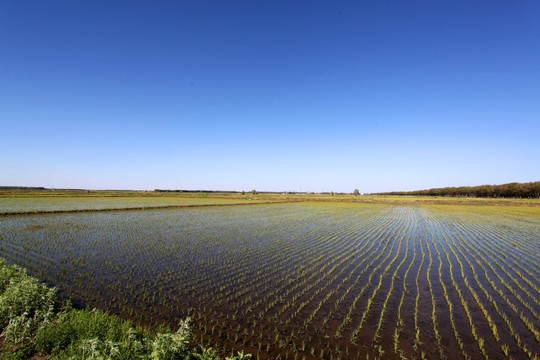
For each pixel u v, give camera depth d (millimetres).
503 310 10391
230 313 9914
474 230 30969
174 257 17391
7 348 6824
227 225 32219
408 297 11633
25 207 47031
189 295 11461
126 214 42344
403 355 7609
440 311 10312
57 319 8062
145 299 10906
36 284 9359
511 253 19703
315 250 19953
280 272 14789
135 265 15461
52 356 6477
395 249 20812
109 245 20391
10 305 8031
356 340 8312
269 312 10031
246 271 14867
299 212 51250
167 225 31266
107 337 6898
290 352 7664
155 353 5859
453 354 7688
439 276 14375
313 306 10617
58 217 36375
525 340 8391
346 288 12617
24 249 18641
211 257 17578
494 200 104500
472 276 14430
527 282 13383
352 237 25516
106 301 10578
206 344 7930
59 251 18281
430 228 32344
